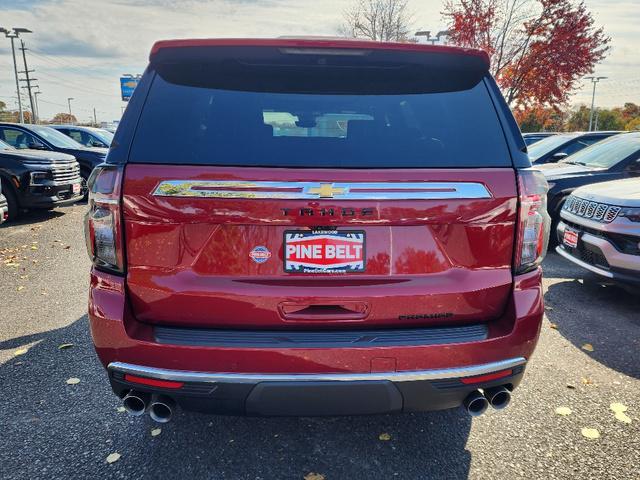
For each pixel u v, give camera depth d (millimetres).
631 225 4188
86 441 2520
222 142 1983
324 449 2479
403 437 2584
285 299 1956
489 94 2199
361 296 1973
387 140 2043
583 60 15766
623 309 4461
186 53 2123
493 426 2680
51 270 5758
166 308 1984
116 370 1994
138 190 1913
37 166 8703
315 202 1908
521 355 2100
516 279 2082
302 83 2176
